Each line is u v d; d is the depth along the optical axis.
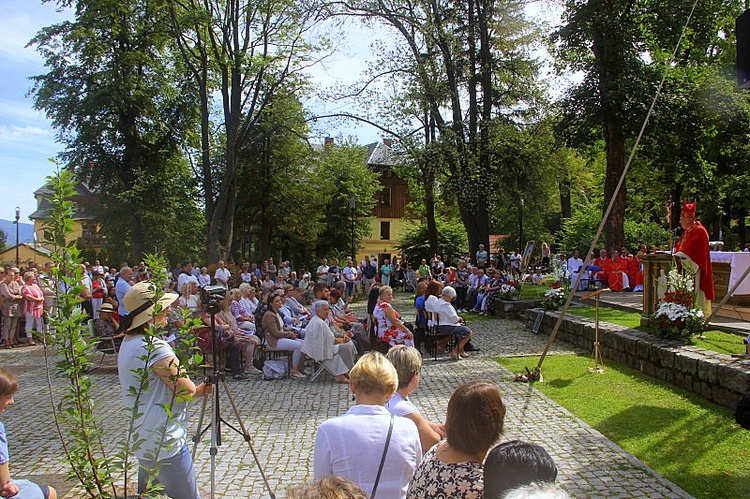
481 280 20.55
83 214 34.94
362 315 20.38
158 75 33.19
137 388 3.89
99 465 3.85
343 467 2.92
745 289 11.38
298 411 8.03
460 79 25.39
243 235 42.88
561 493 1.68
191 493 4.02
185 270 18.16
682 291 9.53
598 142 28.06
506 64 25.28
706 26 23.36
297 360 10.29
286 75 27.41
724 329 9.77
